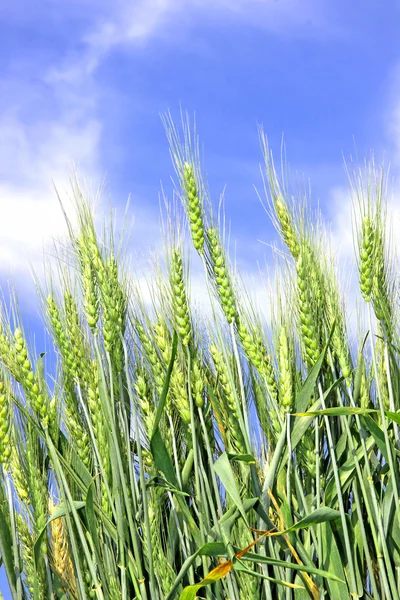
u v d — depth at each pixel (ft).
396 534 4.42
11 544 4.25
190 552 4.44
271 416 4.47
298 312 4.50
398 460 4.49
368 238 4.40
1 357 4.42
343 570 4.39
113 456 4.36
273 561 4.21
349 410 4.30
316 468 4.38
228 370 4.38
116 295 4.47
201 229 4.45
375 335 4.52
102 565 4.42
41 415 4.33
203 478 4.42
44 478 4.40
